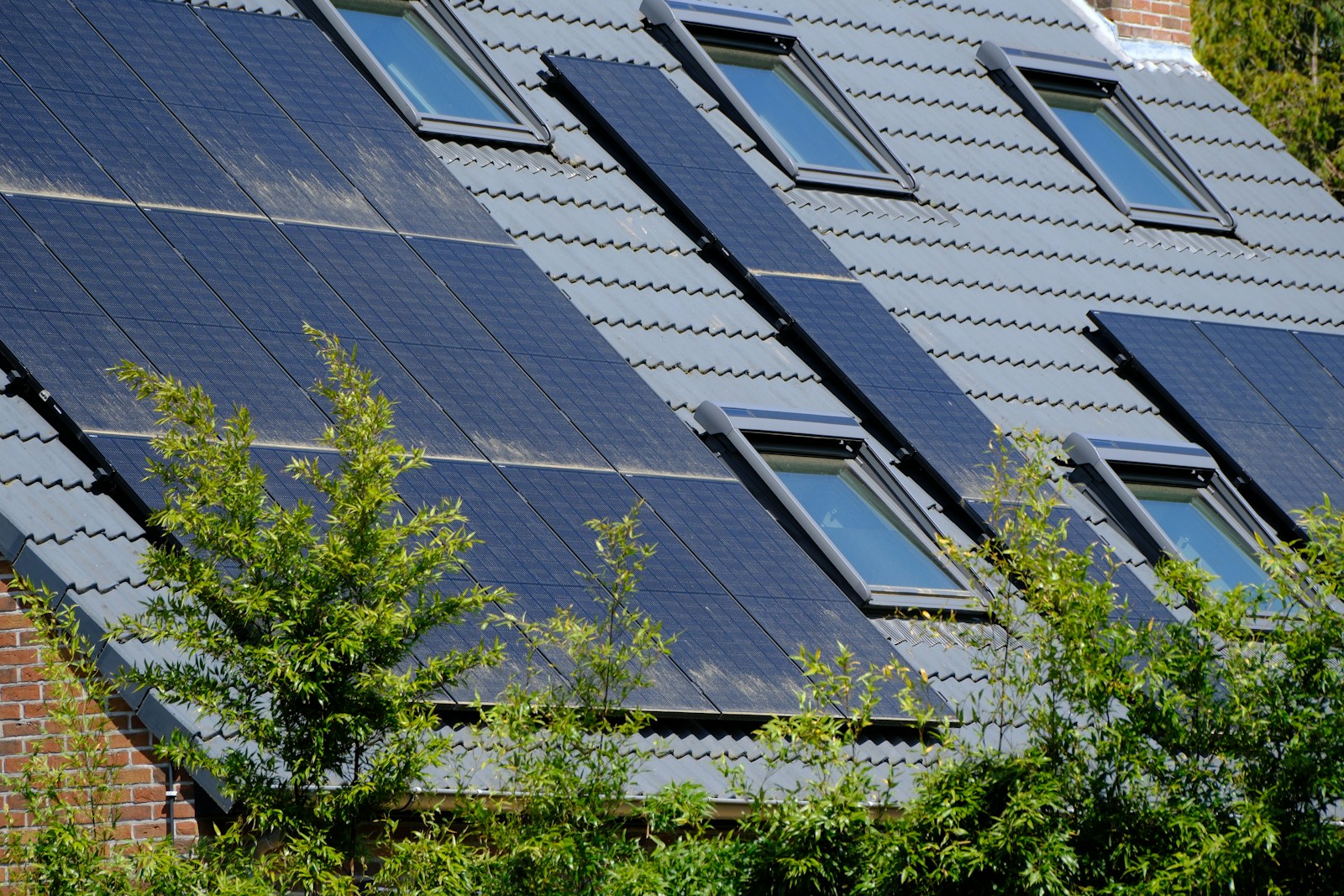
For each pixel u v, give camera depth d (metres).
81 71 25.17
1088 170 33.25
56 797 17.00
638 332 26.02
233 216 24.03
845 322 27.17
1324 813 19.66
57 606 19.14
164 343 21.84
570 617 19.33
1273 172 36.06
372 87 27.92
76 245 22.56
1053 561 19.92
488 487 22.08
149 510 20.14
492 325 24.33
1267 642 19.02
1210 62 80.19
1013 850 17.89
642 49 31.53
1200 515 27.80
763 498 24.39
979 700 22.95
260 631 17.73
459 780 18.16
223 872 16.98
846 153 31.14
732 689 21.17
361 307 23.61
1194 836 18.08
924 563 24.62
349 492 17.55
